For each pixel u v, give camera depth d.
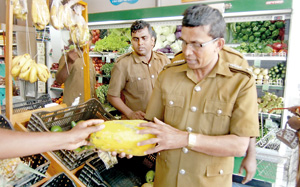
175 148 1.21
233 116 1.13
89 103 1.95
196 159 1.22
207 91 1.19
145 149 1.13
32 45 5.15
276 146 2.74
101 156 1.61
